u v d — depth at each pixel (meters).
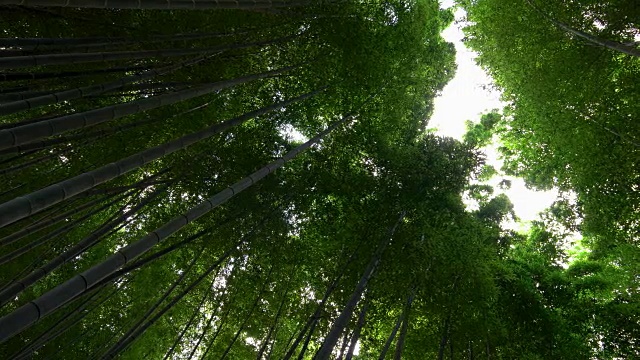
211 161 7.14
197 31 6.39
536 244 9.23
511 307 7.39
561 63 7.02
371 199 7.03
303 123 8.41
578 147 7.26
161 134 7.03
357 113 8.12
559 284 7.97
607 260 8.45
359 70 7.80
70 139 5.09
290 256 7.33
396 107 8.65
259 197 7.21
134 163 3.82
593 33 6.78
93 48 5.11
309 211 7.39
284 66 7.78
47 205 2.66
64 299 2.55
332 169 7.65
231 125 5.52
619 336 7.21
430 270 6.05
